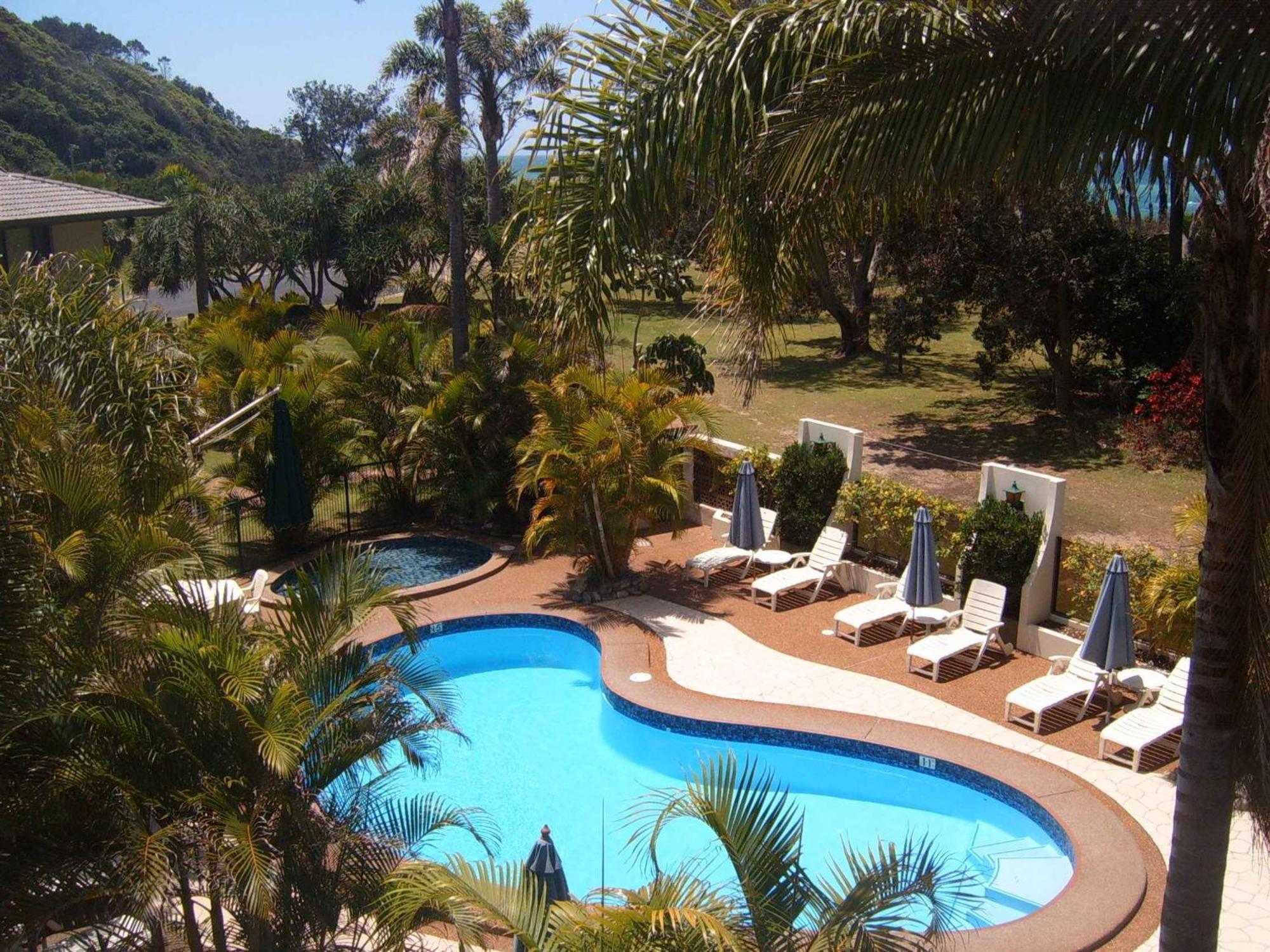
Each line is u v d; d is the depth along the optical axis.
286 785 6.99
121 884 6.26
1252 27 4.16
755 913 5.61
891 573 15.55
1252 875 9.11
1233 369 5.30
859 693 12.76
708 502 18.62
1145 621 12.52
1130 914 8.65
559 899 6.71
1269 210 4.54
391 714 7.66
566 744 12.69
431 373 19.36
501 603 15.89
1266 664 5.71
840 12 4.98
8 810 6.44
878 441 24.77
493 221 29.84
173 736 6.78
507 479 18.53
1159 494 20.41
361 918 7.22
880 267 27.70
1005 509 13.44
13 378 9.31
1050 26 4.41
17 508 7.35
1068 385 25.47
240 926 7.27
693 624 14.89
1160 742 11.26
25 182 23.98
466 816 8.94
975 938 8.35
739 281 6.54
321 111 100.94
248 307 28.39
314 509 18.59
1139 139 4.58
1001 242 22.73
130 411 10.27
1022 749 11.36
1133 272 22.66
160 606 7.29
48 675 6.85
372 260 41.66
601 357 5.85
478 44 28.27
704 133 5.23
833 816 11.06
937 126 4.80
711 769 5.90
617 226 5.40
